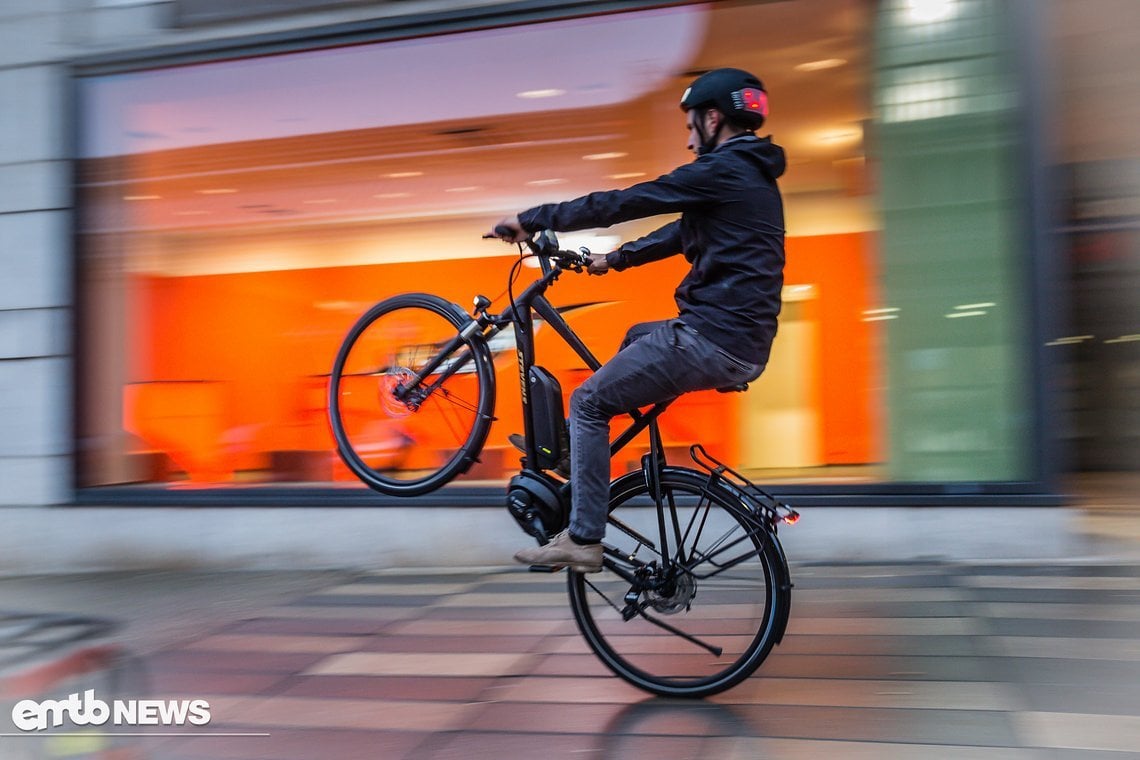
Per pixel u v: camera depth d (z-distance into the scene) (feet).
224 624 13.21
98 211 17.71
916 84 15.05
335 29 16.56
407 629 12.56
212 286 17.67
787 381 15.65
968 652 10.64
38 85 17.63
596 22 15.81
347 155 17.12
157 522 17.29
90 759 8.77
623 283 16.06
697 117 9.53
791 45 15.35
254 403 17.47
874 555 14.88
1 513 17.79
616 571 10.09
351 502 16.61
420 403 10.98
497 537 16.08
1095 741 8.27
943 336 15.06
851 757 8.18
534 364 10.34
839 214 15.47
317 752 8.79
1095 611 11.94
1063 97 16.30
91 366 17.74
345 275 17.26
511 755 8.57
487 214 16.76
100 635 12.75
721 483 9.86
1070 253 20.08
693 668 9.85
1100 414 21.74
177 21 17.08
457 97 16.60
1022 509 14.51
